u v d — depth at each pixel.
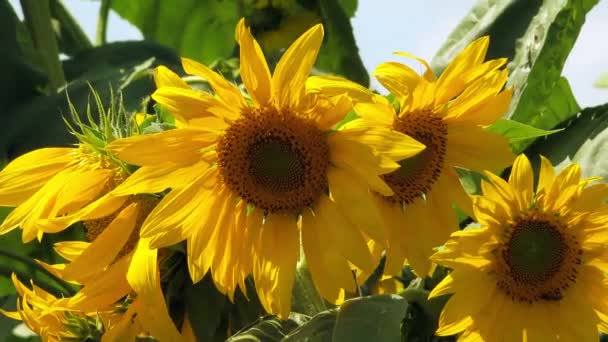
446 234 1.15
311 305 1.14
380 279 1.20
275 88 1.10
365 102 1.08
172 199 1.11
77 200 1.13
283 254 1.11
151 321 1.10
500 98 1.14
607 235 1.17
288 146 1.11
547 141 1.33
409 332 1.14
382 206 1.15
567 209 1.17
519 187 1.16
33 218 1.13
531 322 1.17
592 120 1.33
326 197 1.11
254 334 1.11
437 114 1.15
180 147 1.11
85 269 1.11
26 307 1.16
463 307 1.13
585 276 1.17
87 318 1.16
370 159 1.09
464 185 1.23
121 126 1.14
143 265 1.10
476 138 1.15
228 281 1.10
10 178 1.14
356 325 1.09
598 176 1.24
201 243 1.10
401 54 1.12
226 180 1.12
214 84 1.09
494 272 1.16
